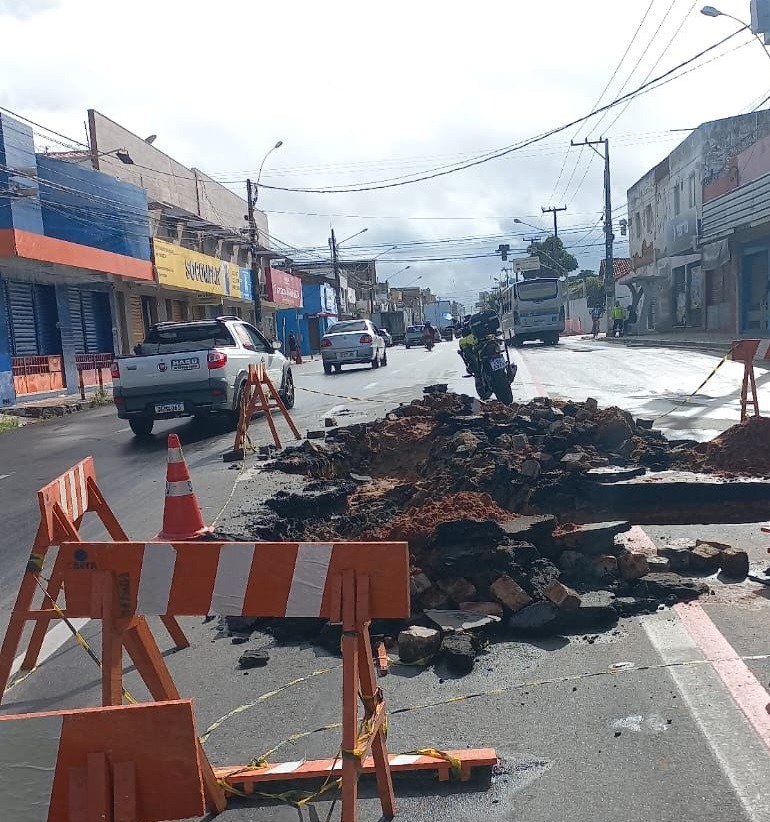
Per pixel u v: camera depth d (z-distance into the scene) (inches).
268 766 124.3
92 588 113.6
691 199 1438.2
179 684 161.8
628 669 152.6
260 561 110.8
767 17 668.1
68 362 1018.7
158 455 462.3
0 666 144.7
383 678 157.0
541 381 685.9
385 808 113.6
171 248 1248.8
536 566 189.9
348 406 611.5
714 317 1390.3
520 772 122.1
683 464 299.7
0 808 75.9
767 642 160.1
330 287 2861.7
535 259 2541.8
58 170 941.2
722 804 111.1
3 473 442.3
